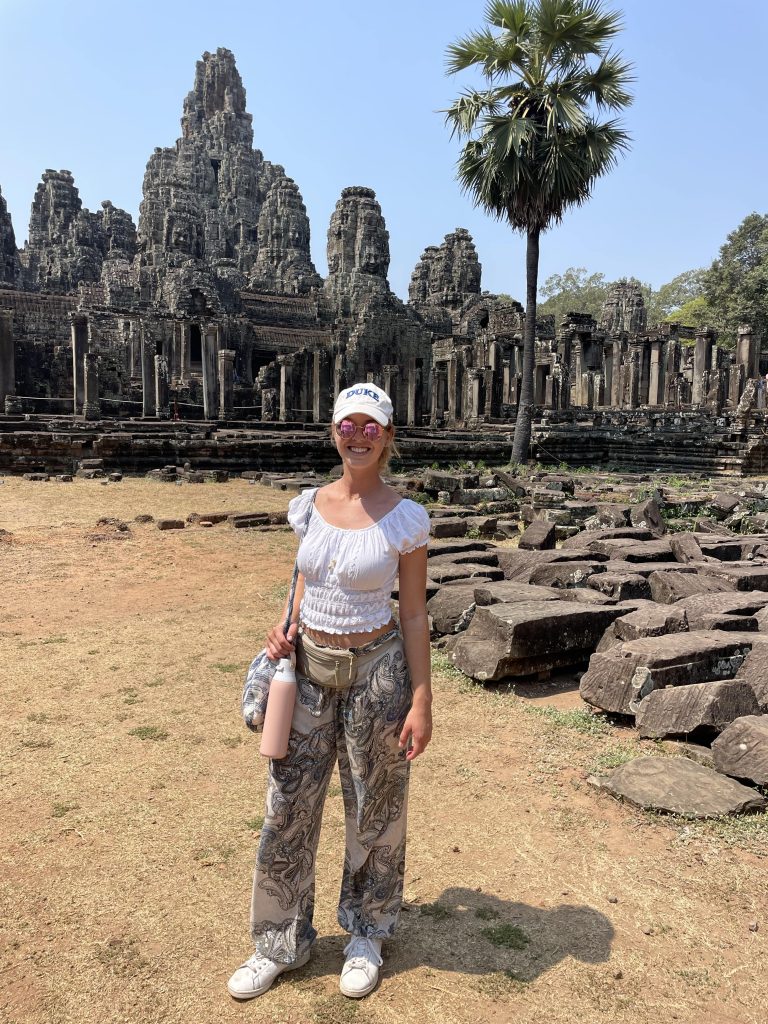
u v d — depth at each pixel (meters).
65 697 5.23
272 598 8.16
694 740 4.54
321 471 24.28
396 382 47.88
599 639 5.85
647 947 2.81
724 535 11.09
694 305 80.25
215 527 12.97
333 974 2.69
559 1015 2.48
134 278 58.03
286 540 11.77
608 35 21.05
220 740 4.57
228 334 53.28
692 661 4.88
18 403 33.28
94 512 14.38
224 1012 2.49
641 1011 2.50
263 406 45.25
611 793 3.95
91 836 3.52
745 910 3.03
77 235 72.62
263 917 2.63
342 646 2.56
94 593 8.27
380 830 2.68
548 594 6.36
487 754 4.47
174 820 3.66
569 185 21.72
